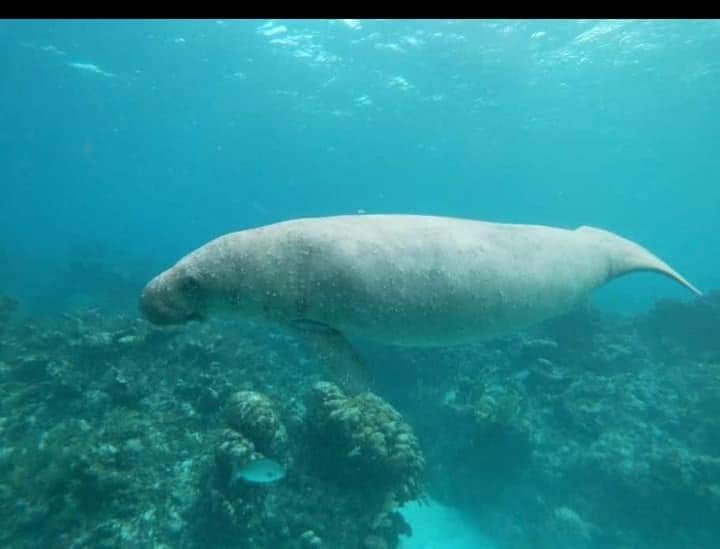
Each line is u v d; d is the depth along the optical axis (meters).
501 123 41.53
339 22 26.39
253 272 5.11
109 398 10.68
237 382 12.20
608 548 10.05
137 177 83.88
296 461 8.62
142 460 8.52
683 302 19.16
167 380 11.81
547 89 33.78
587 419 12.16
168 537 7.28
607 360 15.16
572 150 50.59
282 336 16.67
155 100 41.19
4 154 68.75
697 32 25.55
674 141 46.34
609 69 30.36
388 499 8.30
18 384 11.56
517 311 6.13
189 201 114.62
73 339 14.05
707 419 12.08
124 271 32.44
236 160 62.72
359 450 8.20
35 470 8.12
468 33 26.33
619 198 82.38
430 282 5.27
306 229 5.23
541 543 10.15
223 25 28.27
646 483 10.38
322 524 7.99
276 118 43.59
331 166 61.28
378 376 13.89
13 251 47.22
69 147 61.41
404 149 50.62
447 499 11.26
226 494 7.64
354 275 5.01
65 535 7.05
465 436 11.59
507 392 12.30
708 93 34.16
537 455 11.28
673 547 9.83
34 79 37.47
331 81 34.34
